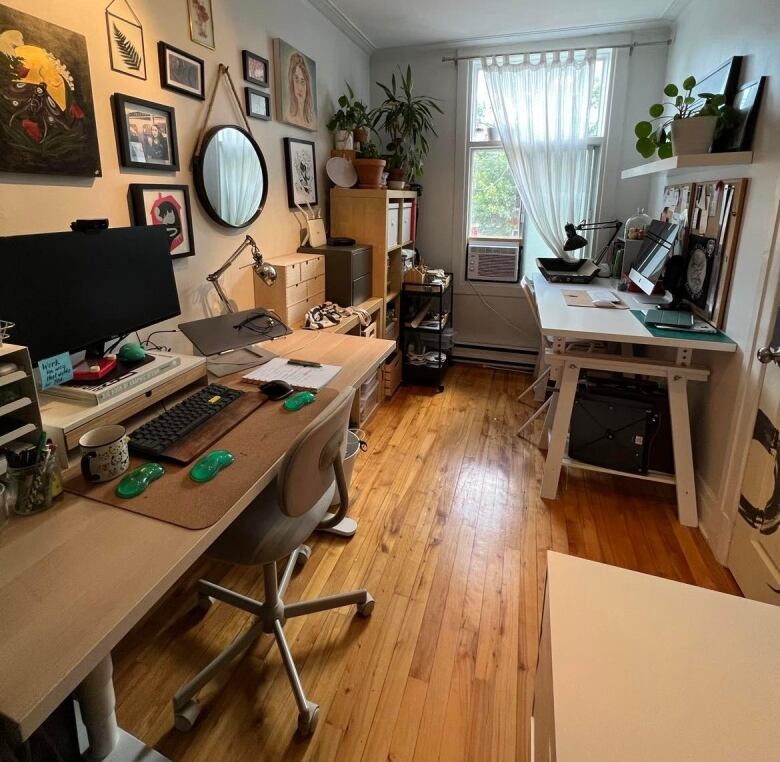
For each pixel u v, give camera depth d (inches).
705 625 34.4
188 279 82.4
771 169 70.2
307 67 112.4
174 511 39.5
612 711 28.8
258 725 53.1
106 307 56.5
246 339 74.8
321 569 75.2
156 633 64.0
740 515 73.0
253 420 54.8
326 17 121.0
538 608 68.8
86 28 60.3
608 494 96.0
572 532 85.0
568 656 32.1
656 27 129.6
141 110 68.9
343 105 127.8
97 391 49.4
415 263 155.6
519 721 54.0
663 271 99.9
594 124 142.5
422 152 146.9
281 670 59.3
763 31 75.5
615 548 81.4
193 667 59.5
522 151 143.7
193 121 80.0
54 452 40.8
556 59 135.2
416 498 93.7
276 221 106.8
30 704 25.0
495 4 114.6
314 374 68.3
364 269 121.8
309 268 105.2
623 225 145.0
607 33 132.7
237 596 62.9
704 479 87.4
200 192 81.9
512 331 164.6
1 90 51.3
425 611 68.0
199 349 69.5
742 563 71.4
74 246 52.0
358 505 91.3
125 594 31.7
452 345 165.3
